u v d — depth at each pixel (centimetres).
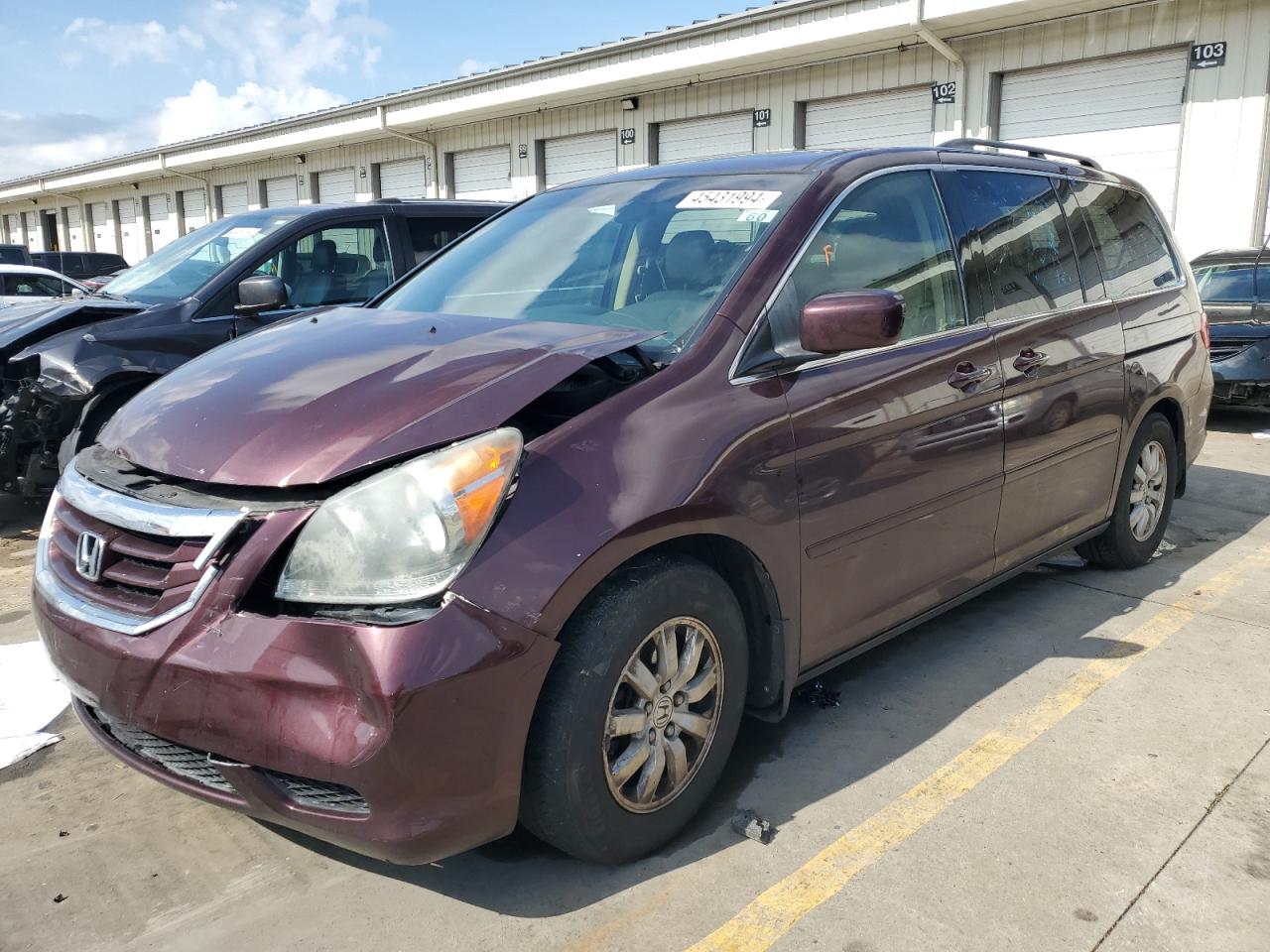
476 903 240
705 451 250
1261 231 1123
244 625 211
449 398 233
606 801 237
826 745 315
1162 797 282
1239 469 713
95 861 259
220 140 2652
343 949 225
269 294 464
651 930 230
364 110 2134
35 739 324
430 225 667
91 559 237
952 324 338
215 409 253
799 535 275
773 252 291
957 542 340
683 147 1680
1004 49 1284
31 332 555
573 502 225
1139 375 435
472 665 207
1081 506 416
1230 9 1107
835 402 285
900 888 243
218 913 238
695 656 255
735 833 267
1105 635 402
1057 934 226
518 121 1938
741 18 1414
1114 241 446
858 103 1447
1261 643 394
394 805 205
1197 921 230
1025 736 319
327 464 218
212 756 216
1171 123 1175
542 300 322
